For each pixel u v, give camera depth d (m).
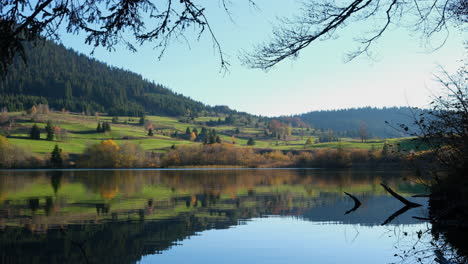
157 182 38.62
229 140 197.75
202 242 10.92
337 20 6.18
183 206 18.73
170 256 9.47
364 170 70.19
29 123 165.88
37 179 43.00
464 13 6.77
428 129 10.78
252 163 100.69
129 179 44.34
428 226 12.25
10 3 4.82
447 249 8.94
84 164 90.81
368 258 8.83
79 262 9.04
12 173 60.12
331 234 11.77
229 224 13.77
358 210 16.89
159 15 5.34
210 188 30.70
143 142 151.25
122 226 13.31
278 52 6.46
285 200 21.45
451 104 10.12
